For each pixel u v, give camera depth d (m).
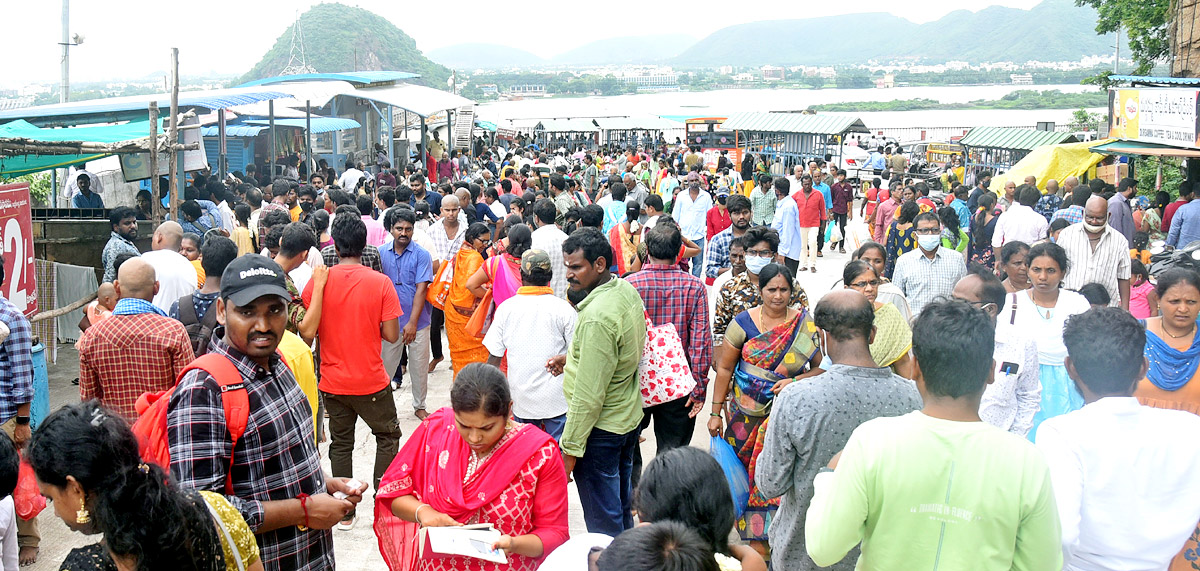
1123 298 7.00
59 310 7.85
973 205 15.55
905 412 3.48
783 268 4.73
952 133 52.56
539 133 51.19
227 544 2.75
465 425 3.23
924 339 2.64
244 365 3.13
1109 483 2.90
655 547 2.17
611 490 4.74
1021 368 4.34
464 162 31.44
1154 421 2.93
